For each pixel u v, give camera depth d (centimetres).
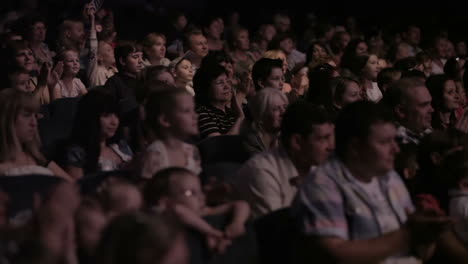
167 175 346
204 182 409
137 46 831
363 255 328
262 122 491
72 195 300
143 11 1443
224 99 602
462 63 879
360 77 859
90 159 457
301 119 390
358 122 344
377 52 1179
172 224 222
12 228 281
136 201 330
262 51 1166
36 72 688
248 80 730
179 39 1164
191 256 334
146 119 400
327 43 1288
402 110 494
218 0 1709
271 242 365
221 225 347
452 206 395
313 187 345
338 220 338
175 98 386
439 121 622
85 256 313
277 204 399
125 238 218
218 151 484
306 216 341
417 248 365
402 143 439
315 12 1745
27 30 810
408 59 869
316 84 632
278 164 402
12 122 413
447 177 398
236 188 407
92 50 781
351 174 351
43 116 560
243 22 1700
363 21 1708
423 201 395
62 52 713
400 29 1545
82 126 460
